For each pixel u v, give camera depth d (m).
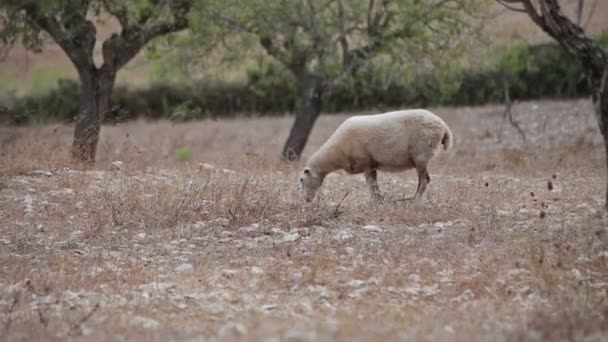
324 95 80.19
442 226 43.59
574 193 53.06
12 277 36.25
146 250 40.78
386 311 30.33
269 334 26.47
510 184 56.72
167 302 32.09
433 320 29.11
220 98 124.06
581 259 36.16
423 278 34.75
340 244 40.34
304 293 33.16
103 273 36.62
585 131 94.56
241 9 73.00
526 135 98.56
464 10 74.44
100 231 44.25
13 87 113.69
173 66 78.38
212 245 41.44
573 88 121.19
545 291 32.50
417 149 49.09
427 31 75.69
